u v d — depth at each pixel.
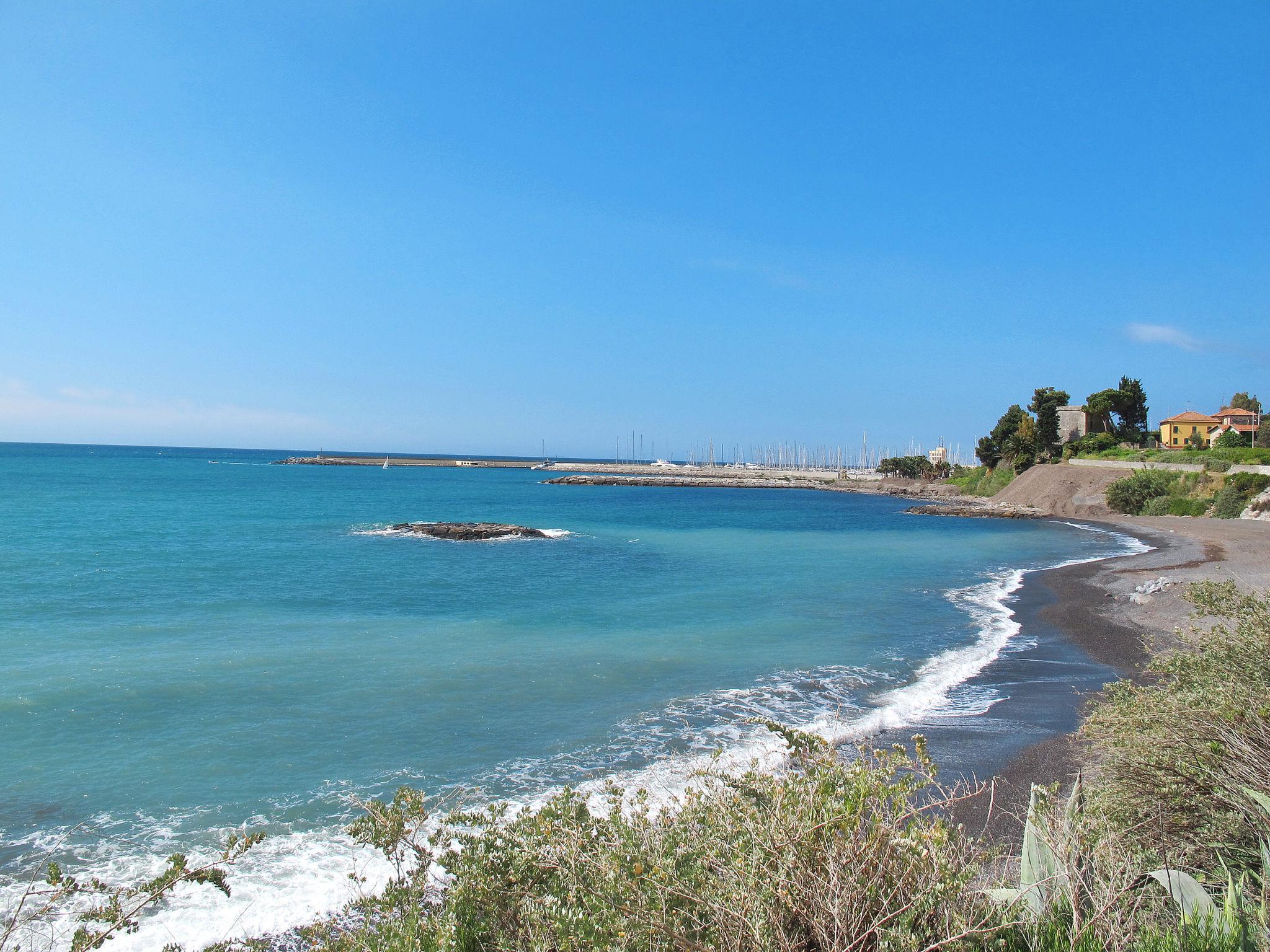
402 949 3.43
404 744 11.16
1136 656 16.30
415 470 182.75
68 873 7.66
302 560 32.66
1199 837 4.54
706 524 56.47
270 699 13.12
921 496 100.88
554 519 59.53
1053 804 4.36
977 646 17.28
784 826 3.25
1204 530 45.66
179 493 79.50
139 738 11.31
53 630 18.44
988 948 3.01
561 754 10.75
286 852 8.08
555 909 3.24
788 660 15.96
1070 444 82.00
